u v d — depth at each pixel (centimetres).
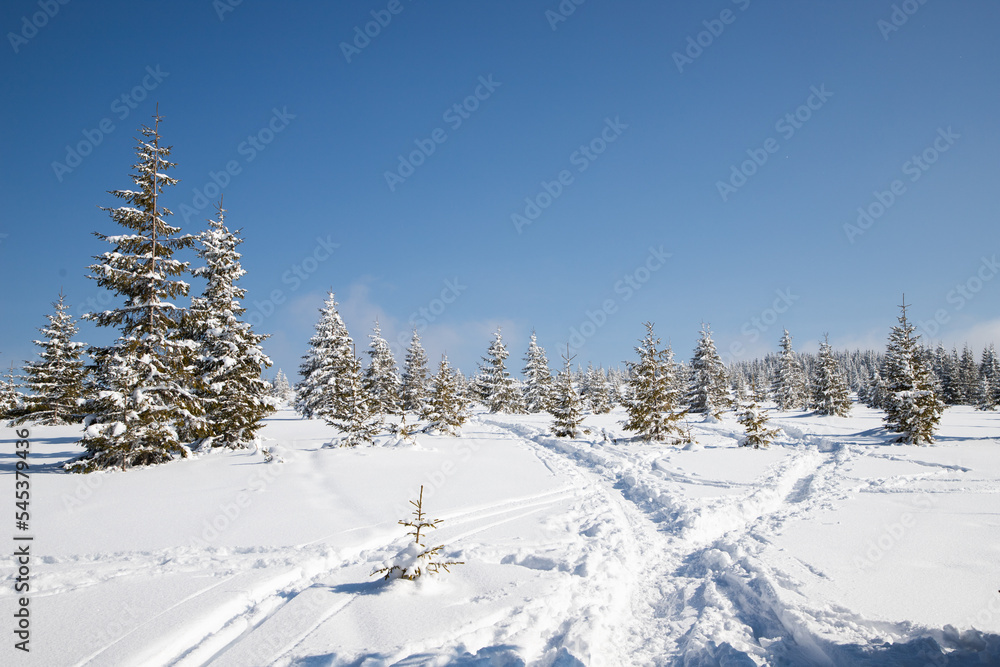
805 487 1375
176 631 505
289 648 470
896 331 2606
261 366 2159
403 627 513
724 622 577
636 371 2700
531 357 6525
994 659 447
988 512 991
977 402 6500
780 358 6462
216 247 2195
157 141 1739
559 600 609
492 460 1936
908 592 602
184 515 1005
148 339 1677
